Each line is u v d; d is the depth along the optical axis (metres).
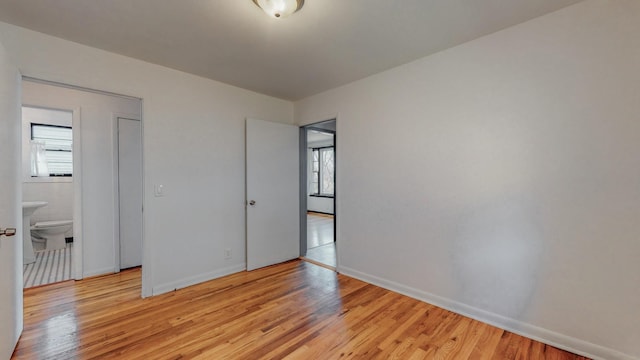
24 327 2.09
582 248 1.77
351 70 2.80
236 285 2.93
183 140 2.86
